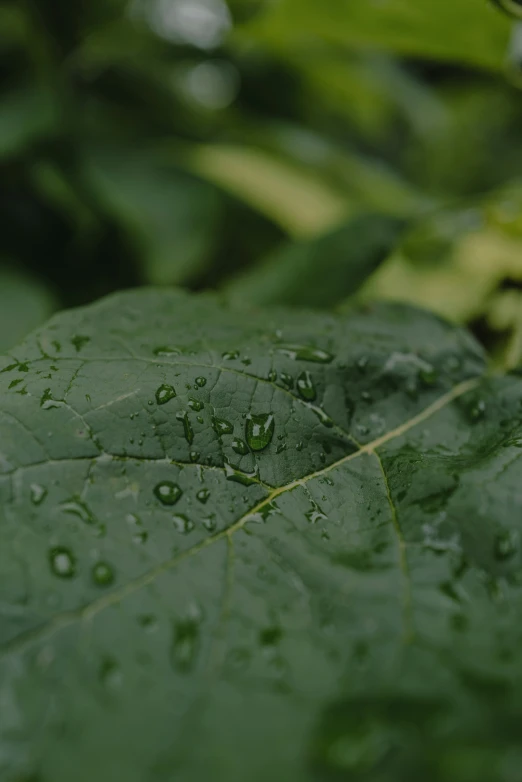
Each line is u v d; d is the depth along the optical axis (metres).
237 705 0.20
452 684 0.20
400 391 0.26
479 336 0.31
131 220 0.43
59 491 0.22
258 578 0.22
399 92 0.65
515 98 0.73
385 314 0.28
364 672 0.21
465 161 0.76
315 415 0.25
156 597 0.21
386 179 0.51
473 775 0.19
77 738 0.20
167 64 0.57
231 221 0.47
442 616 0.21
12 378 0.24
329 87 0.61
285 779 0.19
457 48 0.34
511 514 0.23
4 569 0.21
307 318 0.27
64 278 0.46
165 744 0.20
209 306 0.27
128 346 0.25
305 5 0.34
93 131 0.51
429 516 0.23
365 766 0.19
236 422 0.24
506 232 0.32
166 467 0.23
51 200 0.45
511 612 0.21
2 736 0.20
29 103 0.47
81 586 0.21
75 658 0.20
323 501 0.24
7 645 0.20
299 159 0.51
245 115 0.59
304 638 0.21
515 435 0.25
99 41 0.51
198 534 0.22
